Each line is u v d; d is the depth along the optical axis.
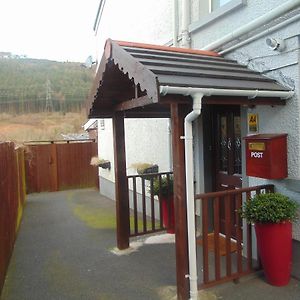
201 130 5.43
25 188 10.60
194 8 5.48
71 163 12.48
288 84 3.65
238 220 3.72
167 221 5.75
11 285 4.03
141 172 6.71
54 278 4.19
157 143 6.85
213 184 5.47
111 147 10.02
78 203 9.58
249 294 3.48
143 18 7.57
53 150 12.18
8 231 4.83
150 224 6.56
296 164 3.60
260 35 3.99
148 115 5.16
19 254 5.17
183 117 3.29
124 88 4.52
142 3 7.60
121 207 5.08
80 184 12.62
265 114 3.94
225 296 3.46
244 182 4.50
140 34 7.80
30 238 6.07
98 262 4.64
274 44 3.67
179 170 3.29
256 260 4.16
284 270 3.57
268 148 3.60
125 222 5.11
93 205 9.15
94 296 3.66
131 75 3.36
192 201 3.31
